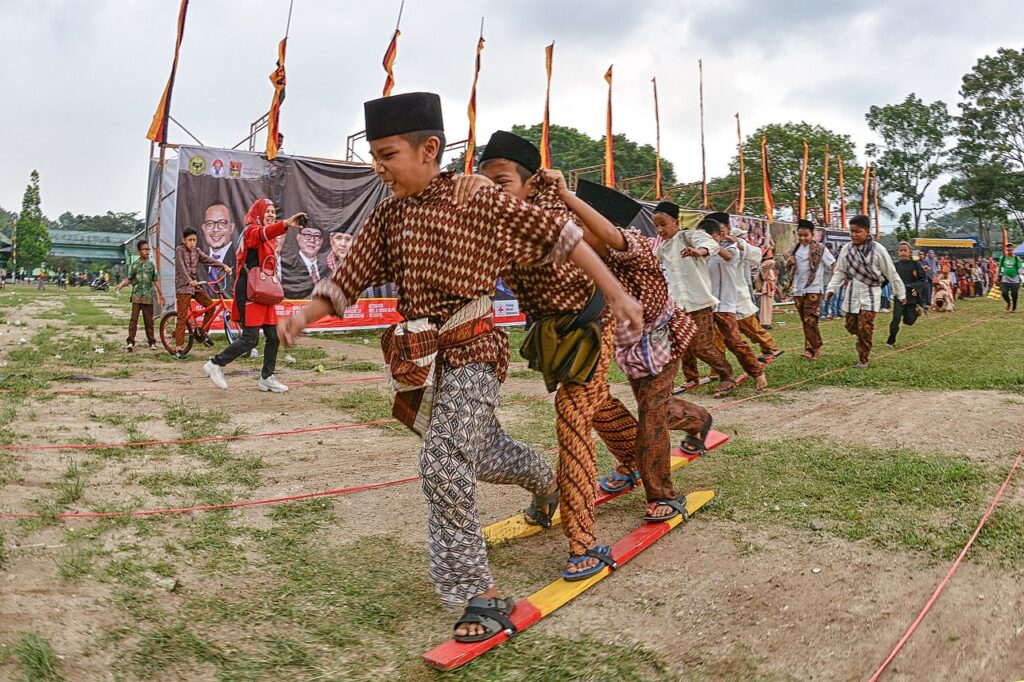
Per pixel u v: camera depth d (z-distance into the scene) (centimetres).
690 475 479
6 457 492
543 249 269
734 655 265
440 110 273
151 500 422
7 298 3241
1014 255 2133
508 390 822
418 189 272
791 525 385
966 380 806
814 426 621
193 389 796
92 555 341
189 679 249
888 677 250
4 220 11138
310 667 258
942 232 6300
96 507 404
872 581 319
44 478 453
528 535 379
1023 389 744
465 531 277
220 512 409
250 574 332
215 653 264
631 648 270
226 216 1356
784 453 524
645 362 370
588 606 304
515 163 321
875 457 507
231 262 1362
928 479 450
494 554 358
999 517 381
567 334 319
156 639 272
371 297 1481
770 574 329
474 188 267
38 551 344
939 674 250
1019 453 509
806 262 1032
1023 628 275
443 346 275
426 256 268
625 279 365
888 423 618
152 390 782
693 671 255
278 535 379
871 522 383
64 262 9231
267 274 785
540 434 607
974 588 309
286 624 289
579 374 317
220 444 558
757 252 830
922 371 885
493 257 269
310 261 1424
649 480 382
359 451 552
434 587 283
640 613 298
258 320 787
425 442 278
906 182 5906
